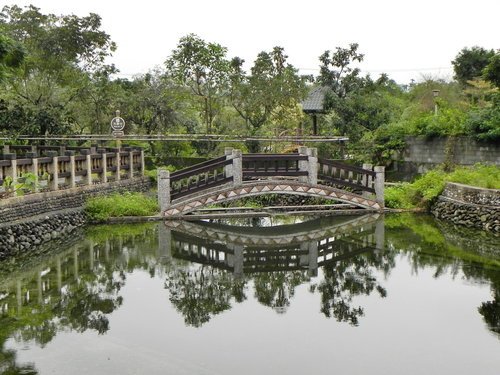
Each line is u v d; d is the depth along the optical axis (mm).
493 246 14914
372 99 31156
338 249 14883
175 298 10633
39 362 7516
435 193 19953
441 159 24375
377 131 27688
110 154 21281
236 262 13594
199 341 8352
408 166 26125
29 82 30094
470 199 18094
